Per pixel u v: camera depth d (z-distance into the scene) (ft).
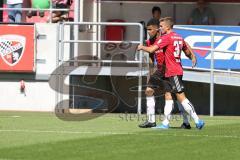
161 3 215.92
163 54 138.62
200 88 191.93
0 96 185.98
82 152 109.19
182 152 109.81
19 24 184.55
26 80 185.26
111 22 196.95
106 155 106.42
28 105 185.57
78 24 182.19
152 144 117.80
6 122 151.74
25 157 104.17
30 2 203.10
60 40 183.93
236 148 114.32
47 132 133.80
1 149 111.55
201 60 182.39
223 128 141.38
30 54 184.24
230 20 213.46
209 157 105.60
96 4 213.46
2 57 184.85
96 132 134.00
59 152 108.99
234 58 183.21
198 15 209.87
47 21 194.39
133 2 215.92
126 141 121.19
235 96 192.65
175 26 183.11
